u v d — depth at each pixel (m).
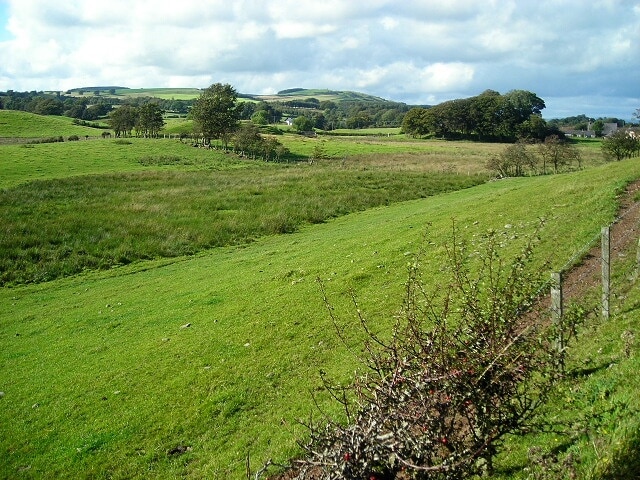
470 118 169.50
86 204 46.19
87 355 18.59
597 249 18.20
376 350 7.57
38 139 129.25
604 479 6.00
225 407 13.87
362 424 5.45
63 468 12.29
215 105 122.69
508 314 6.32
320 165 94.19
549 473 6.56
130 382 15.91
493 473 7.24
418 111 180.50
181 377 15.76
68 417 14.43
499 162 69.75
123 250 34.84
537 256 18.89
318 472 5.66
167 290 25.91
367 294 19.89
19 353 19.69
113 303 24.83
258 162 102.88
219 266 29.83
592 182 31.92
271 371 15.38
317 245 31.08
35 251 33.28
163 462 12.13
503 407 6.29
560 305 9.98
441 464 5.35
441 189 57.34
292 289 21.98
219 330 18.86
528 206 28.84
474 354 5.97
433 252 23.31
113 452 12.67
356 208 47.97
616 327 11.09
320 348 16.33
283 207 46.84
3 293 28.42
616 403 7.56
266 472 10.73
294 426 12.27
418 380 5.62
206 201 49.00
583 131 188.75
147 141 124.38
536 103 174.88
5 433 13.97
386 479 5.32
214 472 11.16
